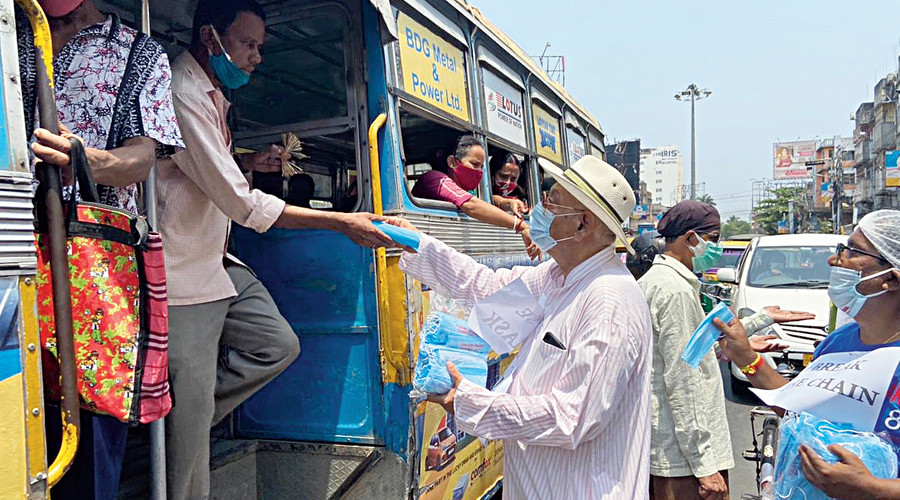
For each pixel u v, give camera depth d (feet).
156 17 11.48
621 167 66.44
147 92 6.46
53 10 5.93
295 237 10.63
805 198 261.65
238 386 8.84
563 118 21.77
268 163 10.94
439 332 7.13
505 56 16.06
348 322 10.30
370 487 9.60
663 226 10.24
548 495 6.54
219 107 8.30
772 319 10.27
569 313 6.65
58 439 5.46
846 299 6.48
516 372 6.96
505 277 8.05
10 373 4.51
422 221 10.54
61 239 5.11
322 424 10.46
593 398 6.10
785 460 6.29
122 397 5.60
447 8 12.75
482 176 13.10
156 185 7.69
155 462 6.49
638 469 6.39
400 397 9.87
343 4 10.41
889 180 133.59
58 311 5.10
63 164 5.14
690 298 9.44
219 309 8.29
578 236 6.85
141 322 5.79
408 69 10.90
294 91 13.53
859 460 5.54
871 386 5.89
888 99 167.94
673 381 9.23
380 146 10.15
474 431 6.48
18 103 4.74
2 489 4.45
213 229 8.21
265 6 10.91
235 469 10.13
